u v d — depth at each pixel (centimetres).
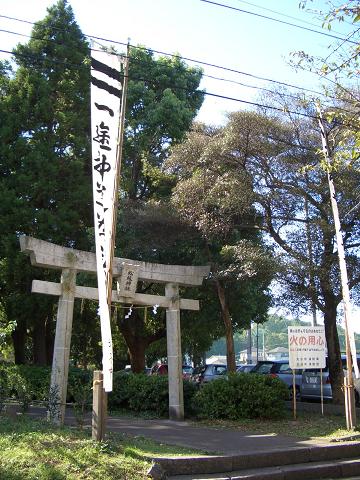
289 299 1570
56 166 2184
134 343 2414
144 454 850
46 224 2095
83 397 1017
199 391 1430
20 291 2222
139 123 2288
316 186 1461
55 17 2366
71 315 1220
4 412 1042
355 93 1360
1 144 2180
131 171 2306
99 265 891
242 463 907
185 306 1466
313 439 1097
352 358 1241
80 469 738
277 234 1580
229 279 1747
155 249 1856
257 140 1526
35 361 2366
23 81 2278
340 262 1239
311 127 1494
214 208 1641
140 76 2403
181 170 1820
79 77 2333
